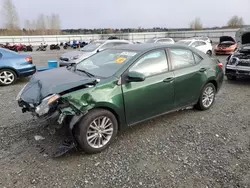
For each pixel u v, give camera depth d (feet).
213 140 11.76
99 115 10.34
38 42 120.06
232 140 11.78
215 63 16.26
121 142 11.53
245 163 9.74
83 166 9.54
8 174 8.96
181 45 14.42
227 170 9.26
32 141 11.48
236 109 16.47
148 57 12.32
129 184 8.46
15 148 10.82
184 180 8.67
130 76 10.91
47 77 12.01
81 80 10.82
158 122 13.96
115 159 10.05
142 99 11.70
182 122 13.99
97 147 10.50
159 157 10.19
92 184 8.46
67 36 129.90
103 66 12.32
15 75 25.14
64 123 9.96
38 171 9.16
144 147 11.05
